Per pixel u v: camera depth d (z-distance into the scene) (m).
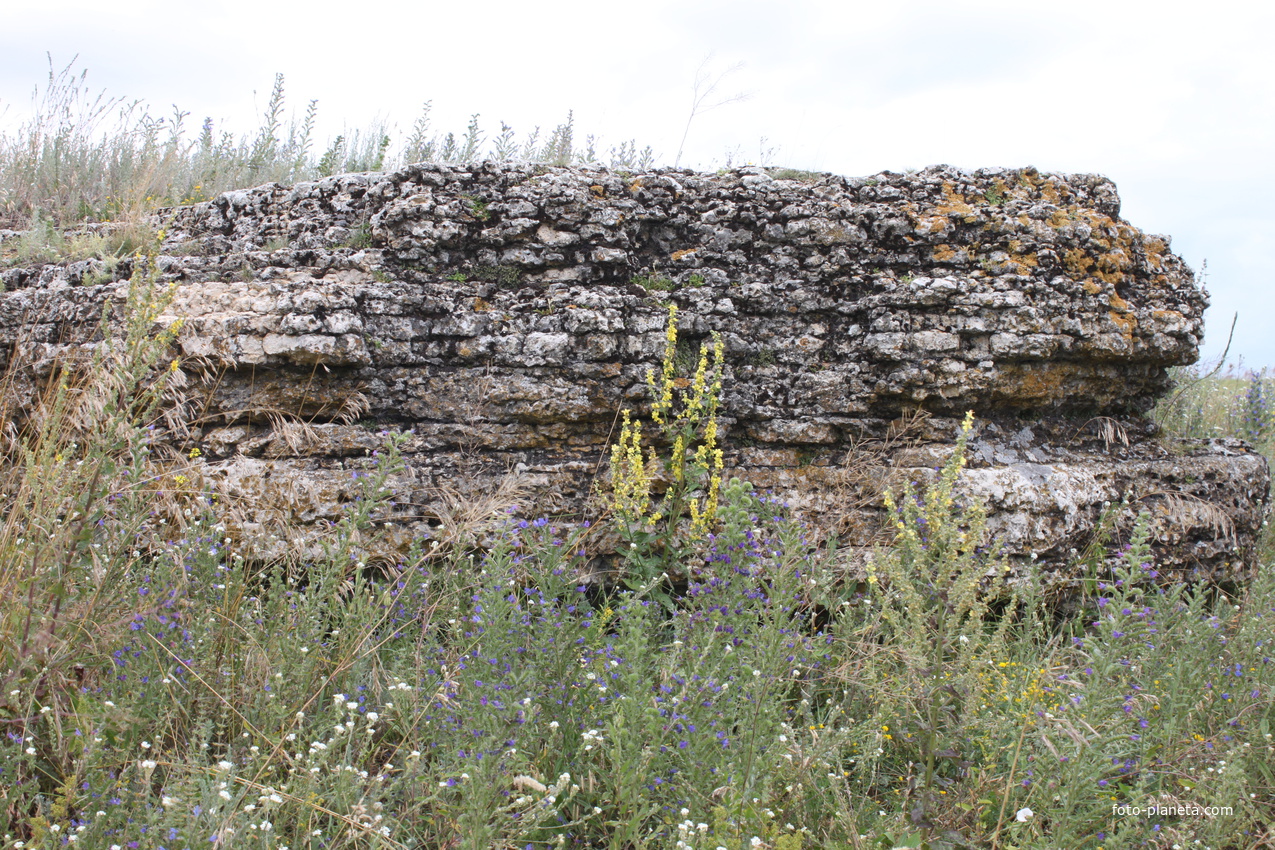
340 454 4.35
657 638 3.92
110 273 4.96
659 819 2.73
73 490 3.02
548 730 3.05
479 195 4.84
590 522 4.43
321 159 7.54
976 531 3.25
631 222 4.92
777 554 3.43
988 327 4.81
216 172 7.31
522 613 3.26
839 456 4.83
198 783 2.49
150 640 3.02
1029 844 2.61
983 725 3.15
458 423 4.52
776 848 2.42
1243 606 4.43
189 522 3.84
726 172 5.18
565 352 4.57
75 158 7.20
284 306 4.32
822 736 3.05
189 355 4.32
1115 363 5.19
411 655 3.54
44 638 2.67
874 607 4.20
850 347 4.87
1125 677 3.19
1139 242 5.43
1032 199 5.27
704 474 4.33
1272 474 6.43
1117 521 4.77
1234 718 3.26
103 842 2.32
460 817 2.38
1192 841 2.79
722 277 4.88
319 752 2.63
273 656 3.19
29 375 4.84
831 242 4.95
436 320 4.58
